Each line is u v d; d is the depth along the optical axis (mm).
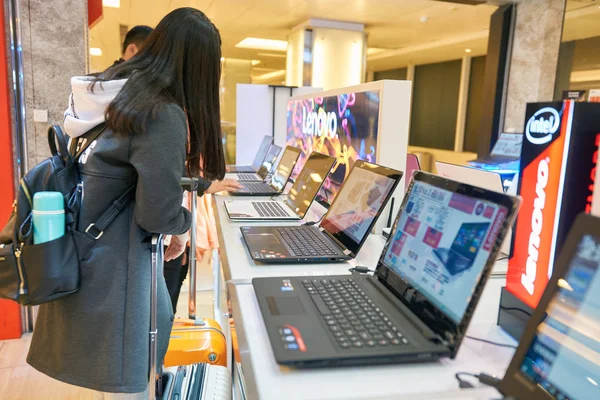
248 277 1038
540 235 775
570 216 744
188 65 1113
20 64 2396
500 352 742
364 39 6961
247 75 11797
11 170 2404
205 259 3600
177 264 2184
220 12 6262
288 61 7496
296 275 1062
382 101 1491
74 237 1050
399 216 955
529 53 5023
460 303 680
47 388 2076
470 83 9438
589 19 4426
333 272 1091
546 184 777
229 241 1348
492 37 5391
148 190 1008
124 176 1065
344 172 1867
